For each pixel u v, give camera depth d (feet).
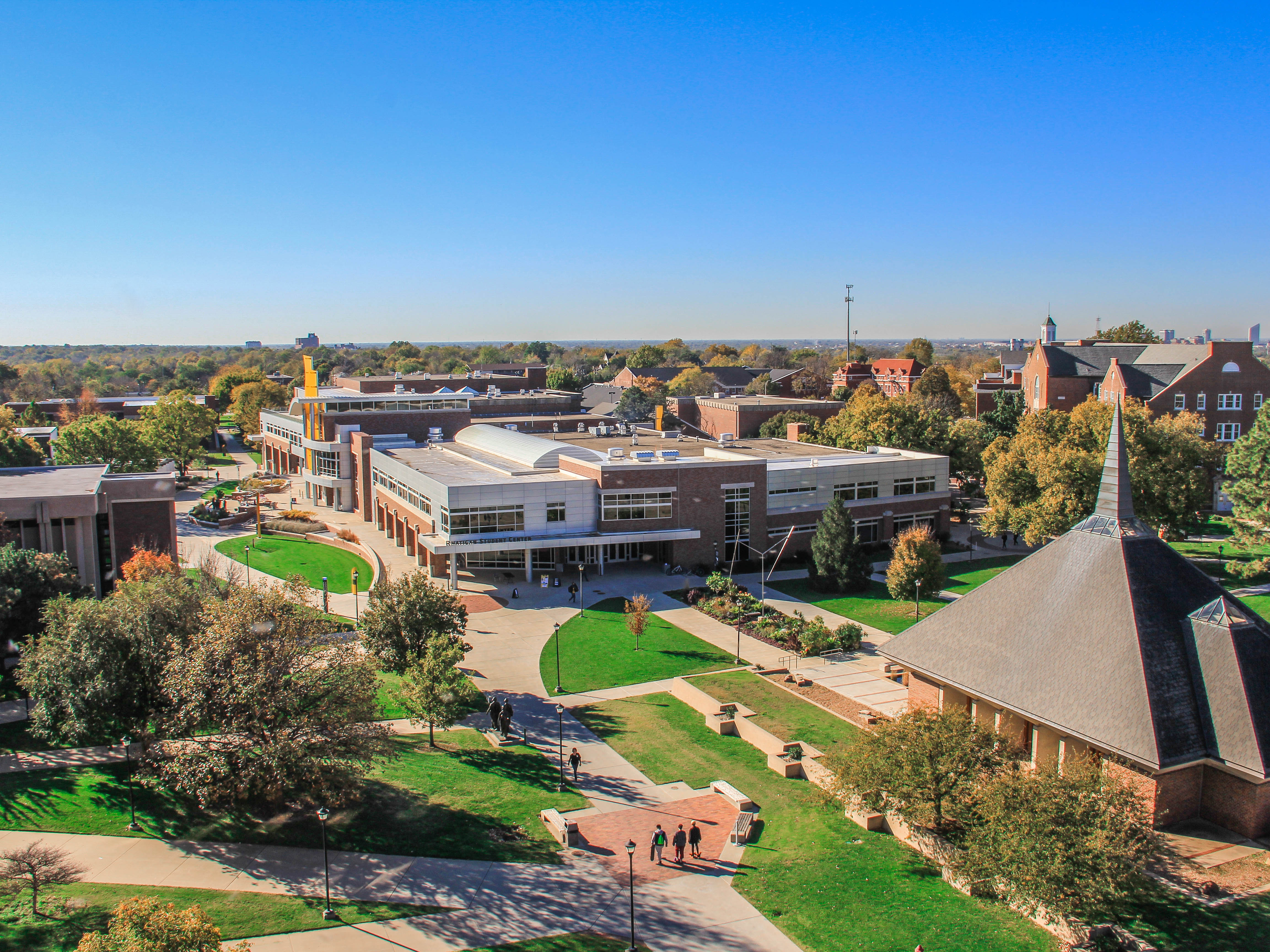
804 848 102.37
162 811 105.81
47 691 106.83
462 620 150.71
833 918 87.71
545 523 228.63
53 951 77.15
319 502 344.69
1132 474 226.58
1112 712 99.91
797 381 596.29
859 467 261.44
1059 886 77.87
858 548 220.23
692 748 132.98
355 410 353.31
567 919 87.97
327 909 87.25
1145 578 109.29
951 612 126.31
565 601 208.95
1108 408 262.88
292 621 105.09
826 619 195.93
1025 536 224.74
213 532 286.05
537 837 104.83
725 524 241.14
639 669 165.99
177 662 98.32
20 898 86.07
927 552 202.39
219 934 68.33
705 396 583.17
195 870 93.81
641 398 492.13
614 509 231.30
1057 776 85.97
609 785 119.85
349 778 100.68
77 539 176.65
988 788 89.10
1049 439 255.50
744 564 242.99
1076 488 222.69
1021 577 121.19
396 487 271.90
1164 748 94.73
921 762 97.04
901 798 97.86
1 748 121.08
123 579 190.39
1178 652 103.50
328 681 102.32
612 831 107.04
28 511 171.63
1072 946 80.12
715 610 198.70
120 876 91.81
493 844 102.12
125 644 106.73
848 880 94.63
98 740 121.70
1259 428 211.82
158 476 201.87
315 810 106.93
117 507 199.11
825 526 218.59
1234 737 95.45
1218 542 253.03
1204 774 98.53
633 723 142.00
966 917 87.15
